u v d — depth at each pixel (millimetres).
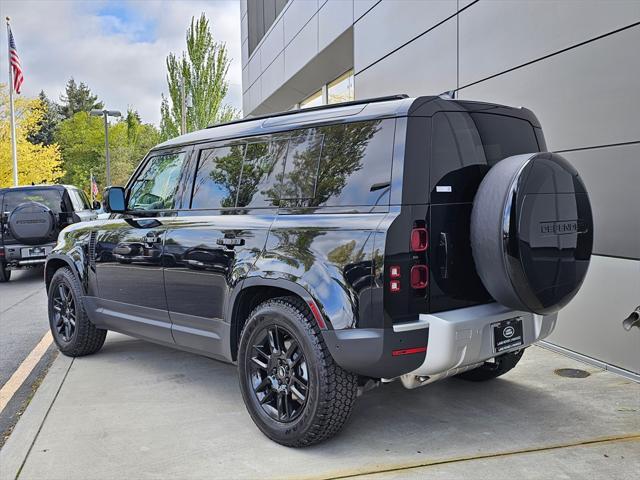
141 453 3475
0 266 11562
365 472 3160
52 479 3186
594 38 4828
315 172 3543
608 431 3621
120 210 4895
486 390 4398
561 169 3328
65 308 5730
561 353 5301
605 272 4801
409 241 3059
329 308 3154
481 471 3139
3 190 11758
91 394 4531
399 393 4371
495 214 3121
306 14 13258
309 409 3311
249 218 3840
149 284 4602
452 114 3346
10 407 4434
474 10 6508
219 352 4051
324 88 14961
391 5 8570
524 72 5715
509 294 3180
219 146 4320
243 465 3291
